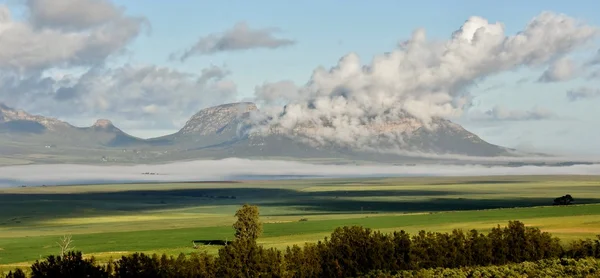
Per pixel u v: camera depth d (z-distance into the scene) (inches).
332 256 3954.2
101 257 5378.9
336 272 3924.7
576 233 5339.6
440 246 4057.6
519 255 4121.6
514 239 4160.9
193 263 3580.2
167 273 3513.8
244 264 3617.1
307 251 3902.6
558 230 5610.2
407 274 3722.9
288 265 3779.5
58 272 3297.2
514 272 3548.2
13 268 4741.6
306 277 3838.6
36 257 5841.5
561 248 4242.1
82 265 3356.3
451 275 3599.9
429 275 3597.4
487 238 4151.1
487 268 3742.6
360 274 3890.3
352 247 4003.4
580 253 4143.7
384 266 3986.2
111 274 3457.2
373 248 4003.4
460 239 4126.5
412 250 4030.5
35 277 3277.6
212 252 5718.5
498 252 4124.0
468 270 3740.2
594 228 5757.9
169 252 5816.9
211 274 3587.6
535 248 4160.9
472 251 4084.6
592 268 3479.3
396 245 4042.8
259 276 3602.4
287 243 5792.3
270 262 3644.2
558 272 3454.7
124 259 3496.6
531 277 3368.6
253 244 3661.4
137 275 3454.7
